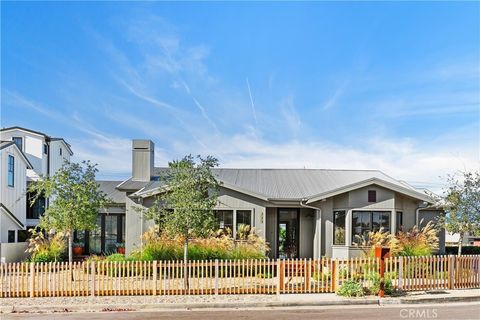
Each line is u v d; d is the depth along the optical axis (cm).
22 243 2280
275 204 2106
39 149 3009
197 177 1513
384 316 1123
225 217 2072
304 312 1182
